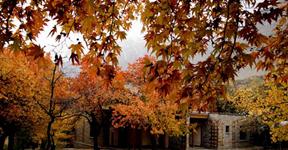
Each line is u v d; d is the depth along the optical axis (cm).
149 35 412
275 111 1238
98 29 416
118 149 2800
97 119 2473
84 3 362
